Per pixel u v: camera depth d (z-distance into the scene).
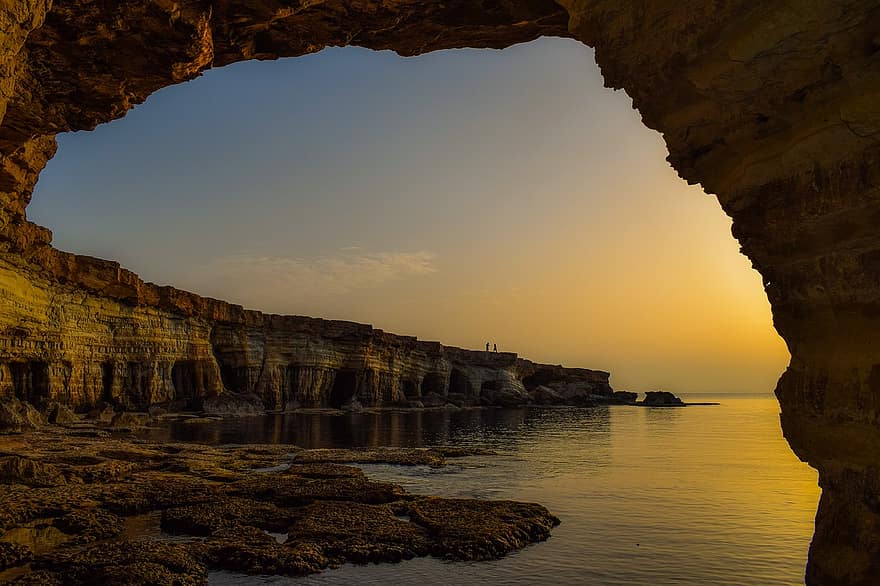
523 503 19.88
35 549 13.68
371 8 16.91
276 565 13.08
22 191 32.50
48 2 11.53
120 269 57.09
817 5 5.92
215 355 76.44
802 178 6.78
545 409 116.00
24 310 43.53
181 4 15.64
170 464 26.31
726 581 13.23
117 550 13.32
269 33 18.08
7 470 19.94
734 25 6.71
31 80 17.58
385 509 18.67
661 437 53.72
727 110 7.52
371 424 64.38
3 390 43.03
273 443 41.56
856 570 6.34
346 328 92.31
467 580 12.86
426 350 113.75
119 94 18.48
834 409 6.74
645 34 8.04
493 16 17.30
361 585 12.38
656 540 16.38
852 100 6.00
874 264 6.22
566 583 12.88
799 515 19.72
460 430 59.38
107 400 56.38
